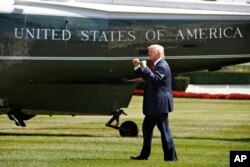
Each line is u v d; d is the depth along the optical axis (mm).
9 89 35438
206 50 34719
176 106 64812
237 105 67125
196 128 41406
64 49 34688
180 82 95438
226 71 113000
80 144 31422
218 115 53031
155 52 25828
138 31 34719
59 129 39906
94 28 34688
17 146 30484
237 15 34656
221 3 34969
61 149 29516
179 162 25828
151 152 28859
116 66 35031
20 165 25062
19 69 34781
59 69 34938
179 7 34969
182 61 34875
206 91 100625
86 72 35188
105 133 37812
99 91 35906
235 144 32156
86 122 45094
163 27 34656
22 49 34562
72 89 35781
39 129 39781
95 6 34938
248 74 109812
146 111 25844
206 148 30484
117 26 34750
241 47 34781
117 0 35094
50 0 35125
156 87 25688
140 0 35156
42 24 34531
